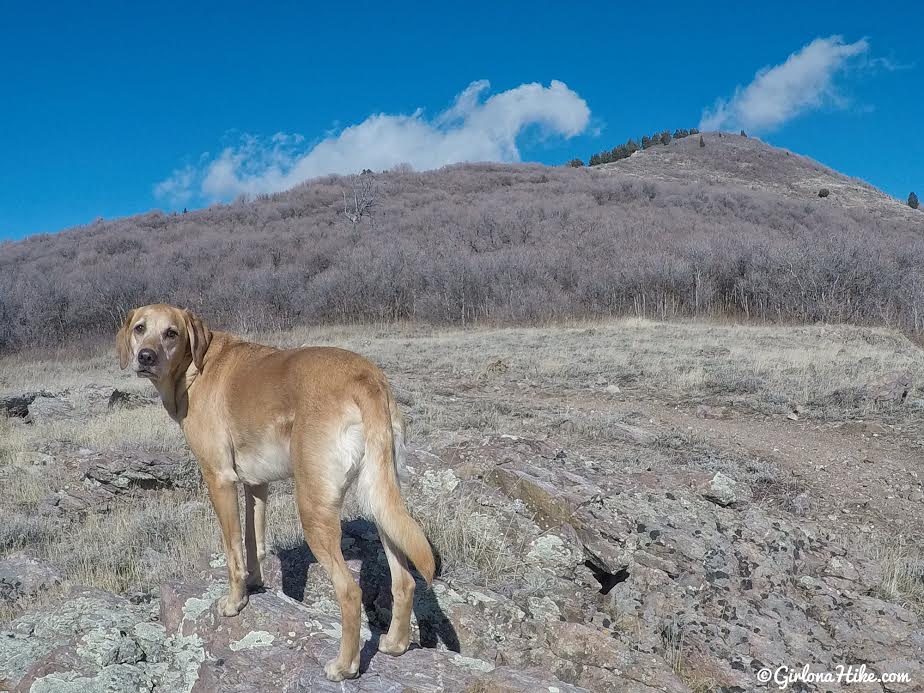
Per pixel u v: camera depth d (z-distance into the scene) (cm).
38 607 203
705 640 177
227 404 160
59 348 1185
